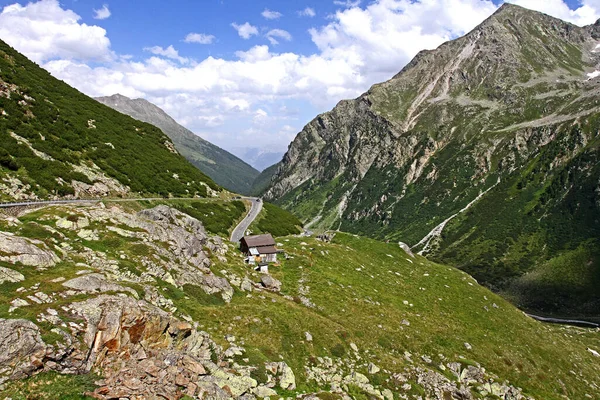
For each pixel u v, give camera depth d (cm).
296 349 3894
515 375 5562
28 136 6606
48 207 4172
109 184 7094
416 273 8775
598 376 6725
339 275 7119
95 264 3412
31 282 2600
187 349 2980
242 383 2900
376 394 3750
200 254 4972
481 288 9088
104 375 2302
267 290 5425
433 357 5206
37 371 2089
